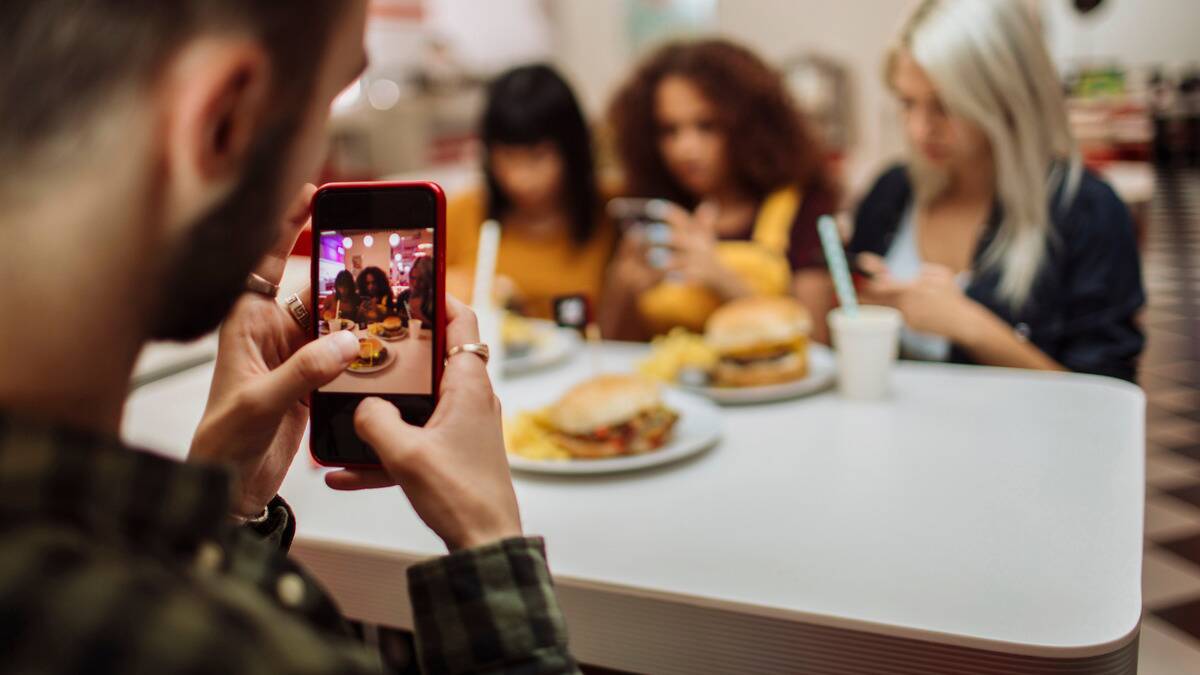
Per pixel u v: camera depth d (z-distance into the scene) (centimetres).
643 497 101
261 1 30
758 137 214
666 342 158
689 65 212
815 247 214
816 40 442
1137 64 1105
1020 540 85
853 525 91
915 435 116
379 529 94
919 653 71
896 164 210
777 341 136
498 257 229
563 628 45
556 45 529
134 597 26
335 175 372
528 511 99
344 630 36
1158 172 1066
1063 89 173
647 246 211
